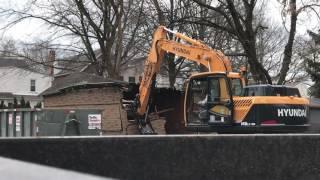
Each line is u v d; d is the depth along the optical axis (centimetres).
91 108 2220
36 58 4128
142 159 386
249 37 2847
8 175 145
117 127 2178
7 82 6769
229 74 1731
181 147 392
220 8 2888
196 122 1770
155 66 2023
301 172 412
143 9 3644
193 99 1789
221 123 1702
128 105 2102
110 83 2219
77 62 3934
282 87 1686
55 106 2439
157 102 2216
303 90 6662
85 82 2355
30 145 370
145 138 388
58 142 375
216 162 397
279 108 1638
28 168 152
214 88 1733
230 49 3978
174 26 3136
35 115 2128
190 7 3362
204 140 395
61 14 3825
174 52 1970
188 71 4084
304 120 1670
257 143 405
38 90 6900
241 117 1670
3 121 2312
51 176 145
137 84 2250
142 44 3884
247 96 1689
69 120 2014
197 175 393
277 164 408
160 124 2202
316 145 418
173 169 390
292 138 413
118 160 383
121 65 4006
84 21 3872
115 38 3809
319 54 3738
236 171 399
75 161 376
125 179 383
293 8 2709
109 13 3812
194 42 1925
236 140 400
